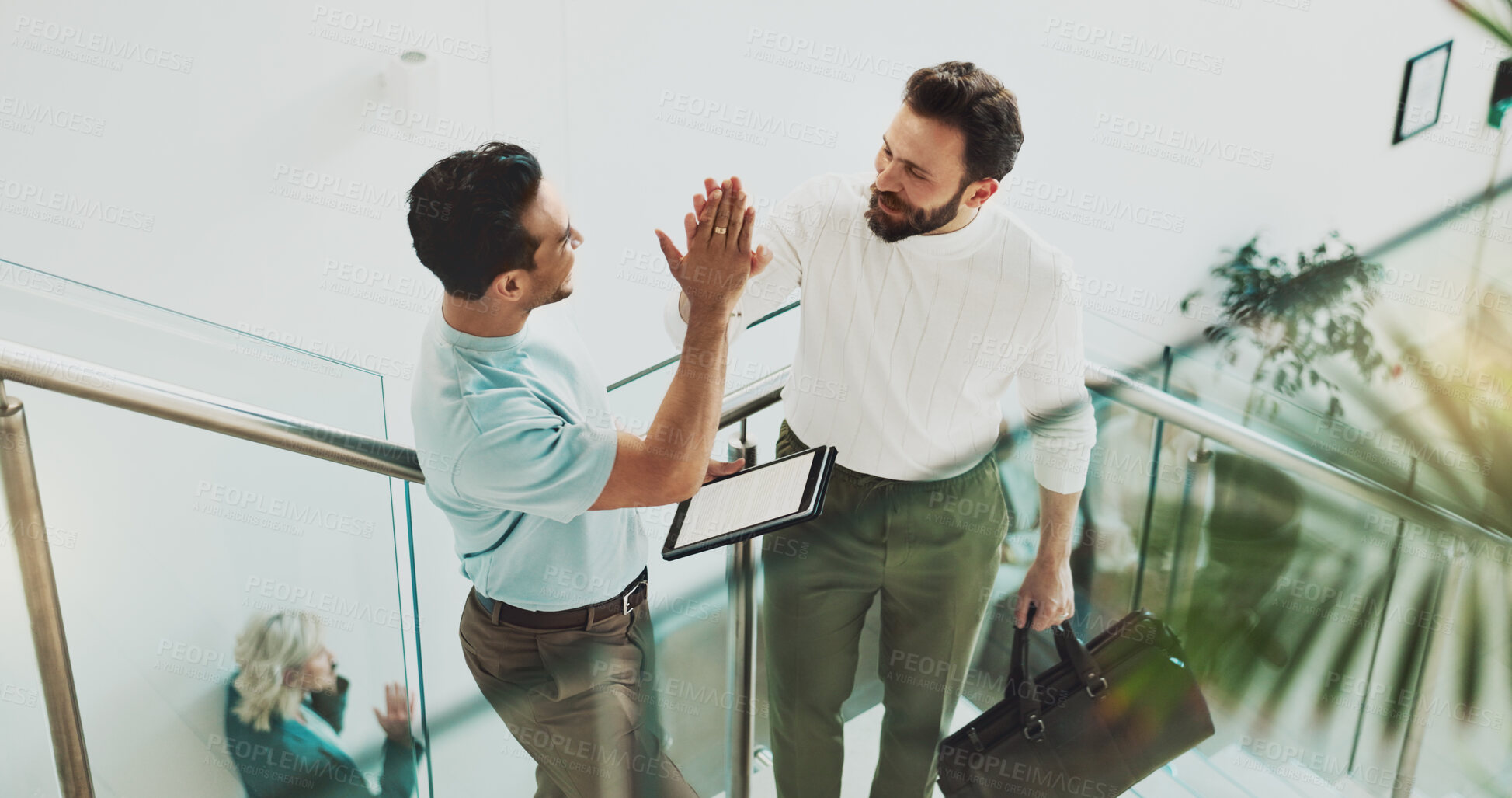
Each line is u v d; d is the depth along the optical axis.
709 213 1.64
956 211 1.90
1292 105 4.71
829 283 2.06
